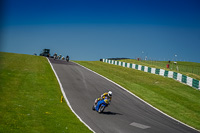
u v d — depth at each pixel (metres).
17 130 8.88
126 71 41.28
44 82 22.23
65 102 16.19
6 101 13.97
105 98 14.05
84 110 14.50
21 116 11.06
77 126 10.77
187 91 28.05
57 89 19.98
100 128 11.07
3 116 10.56
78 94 19.17
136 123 12.90
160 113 16.89
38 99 15.93
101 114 13.92
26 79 22.50
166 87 29.02
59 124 10.59
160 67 51.94
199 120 17.25
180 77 33.72
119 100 18.92
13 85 19.19
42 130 9.42
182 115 17.83
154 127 12.64
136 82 30.23
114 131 10.87
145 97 22.00
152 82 31.55
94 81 26.25
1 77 21.67
